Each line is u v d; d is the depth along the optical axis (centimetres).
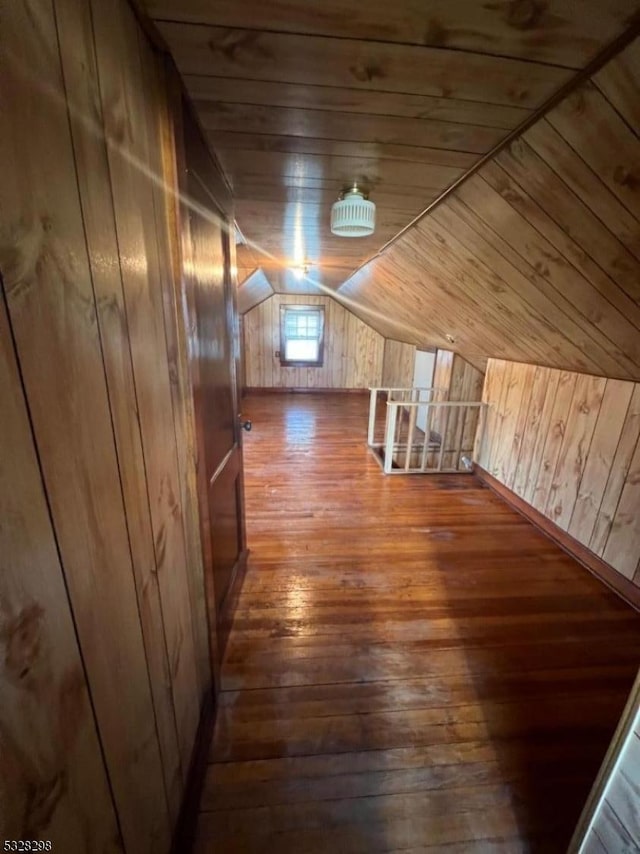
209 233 130
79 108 56
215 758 124
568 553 246
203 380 125
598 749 132
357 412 594
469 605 197
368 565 227
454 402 359
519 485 302
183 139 97
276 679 153
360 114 104
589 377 237
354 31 75
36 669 46
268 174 145
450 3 68
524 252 155
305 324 698
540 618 191
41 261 47
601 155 98
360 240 238
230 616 177
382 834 108
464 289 228
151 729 84
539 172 115
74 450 55
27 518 45
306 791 117
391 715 141
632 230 112
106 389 65
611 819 74
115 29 68
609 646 175
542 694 151
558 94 90
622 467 214
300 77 91
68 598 53
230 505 179
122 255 71
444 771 124
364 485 340
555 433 265
